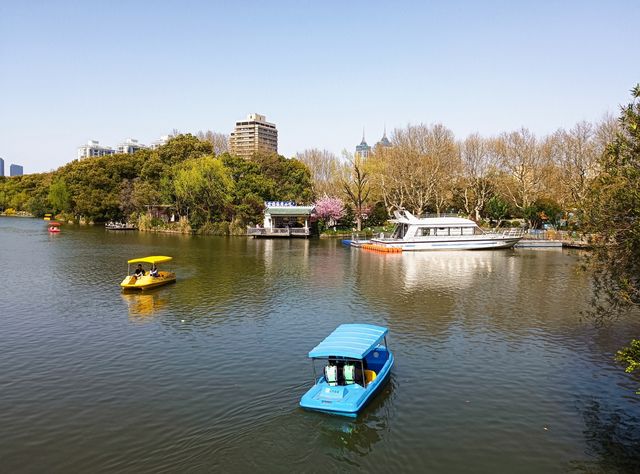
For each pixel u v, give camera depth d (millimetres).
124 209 116875
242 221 95750
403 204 99438
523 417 17125
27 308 32594
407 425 16422
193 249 69125
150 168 112750
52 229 99312
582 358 23047
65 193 128875
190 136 119500
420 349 24188
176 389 19203
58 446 15039
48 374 20828
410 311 31953
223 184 95375
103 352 23656
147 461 14172
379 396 18641
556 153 85438
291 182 115000
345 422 16469
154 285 39531
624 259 13953
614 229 13609
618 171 13594
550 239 75625
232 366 21719
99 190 121375
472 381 20219
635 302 13961
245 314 31031
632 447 15227
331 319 29828
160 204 108500
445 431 16094
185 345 24719
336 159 121125
